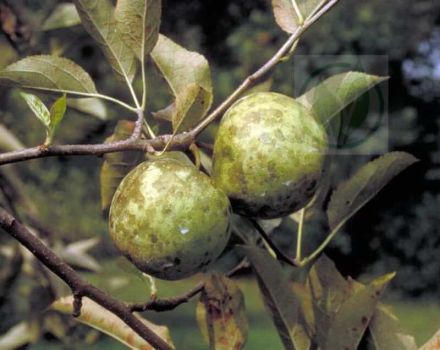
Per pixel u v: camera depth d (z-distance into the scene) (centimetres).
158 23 76
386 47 433
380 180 79
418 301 464
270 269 73
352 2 428
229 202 70
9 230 69
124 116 237
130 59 76
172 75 80
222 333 77
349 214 80
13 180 146
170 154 75
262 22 421
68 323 147
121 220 68
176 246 67
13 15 136
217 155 71
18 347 140
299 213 84
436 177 447
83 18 76
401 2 440
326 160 80
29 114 212
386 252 460
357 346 73
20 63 75
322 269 75
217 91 394
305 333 75
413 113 437
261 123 71
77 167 305
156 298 75
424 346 70
